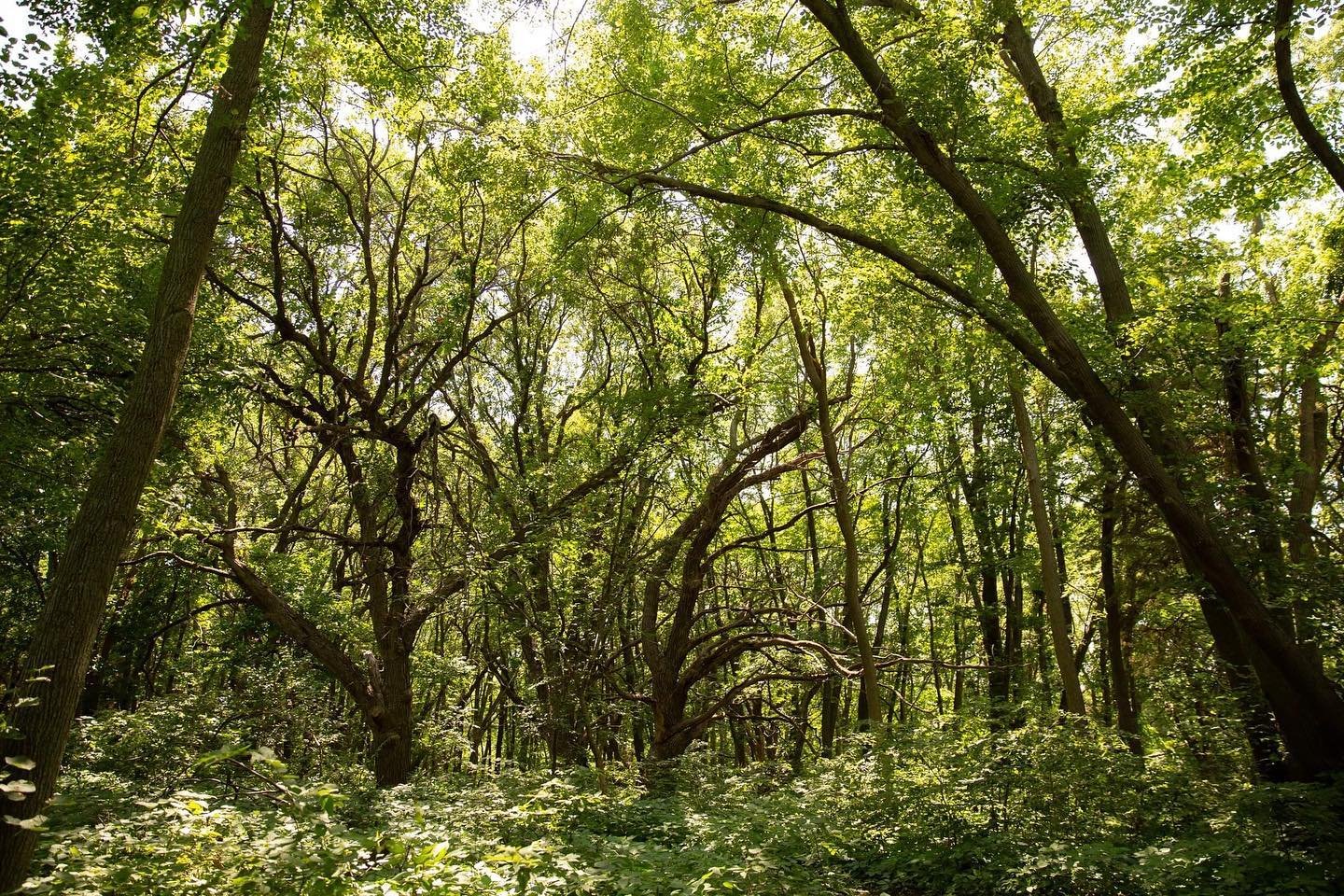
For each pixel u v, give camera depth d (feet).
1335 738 31.83
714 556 72.49
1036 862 26.81
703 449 71.05
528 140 48.06
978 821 32.86
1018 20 44.68
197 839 18.37
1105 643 68.90
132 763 42.93
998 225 37.06
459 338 68.18
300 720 54.08
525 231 69.36
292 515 58.90
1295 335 38.14
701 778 53.06
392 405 65.10
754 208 44.86
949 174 37.35
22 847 17.70
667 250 74.74
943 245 43.78
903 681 97.04
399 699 57.93
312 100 56.65
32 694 18.65
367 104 57.41
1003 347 42.09
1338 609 35.76
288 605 57.57
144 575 72.23
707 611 72.02
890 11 41.88
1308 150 38.73
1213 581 33.35
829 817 35.45
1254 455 42.01
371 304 62.03
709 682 86.02
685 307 76.33
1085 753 33.19
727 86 42.83
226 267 59.88
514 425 76.89
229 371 48.21
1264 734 38.75
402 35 38.91
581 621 64.18
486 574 57.67
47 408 44.24
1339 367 41.37
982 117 38.50
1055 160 39.55
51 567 63.41
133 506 20.81
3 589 63.87
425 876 18.12
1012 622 76.38
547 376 90.12
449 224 67.00
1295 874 25.16
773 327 81.56
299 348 62.69
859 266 47.09
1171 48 37.68
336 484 72.08
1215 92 37.73
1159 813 32.60
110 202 38.70
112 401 44.24
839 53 42.16
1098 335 40.01
